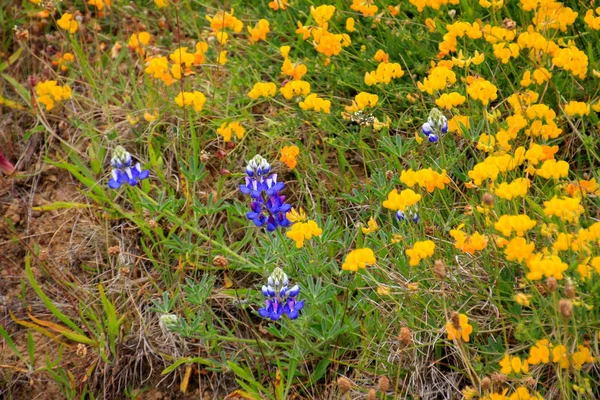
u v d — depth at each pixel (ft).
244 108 3.59
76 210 3.60
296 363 3.04
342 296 3.22
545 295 2.90
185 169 3.37
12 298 3.46
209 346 3.20
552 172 2.88
